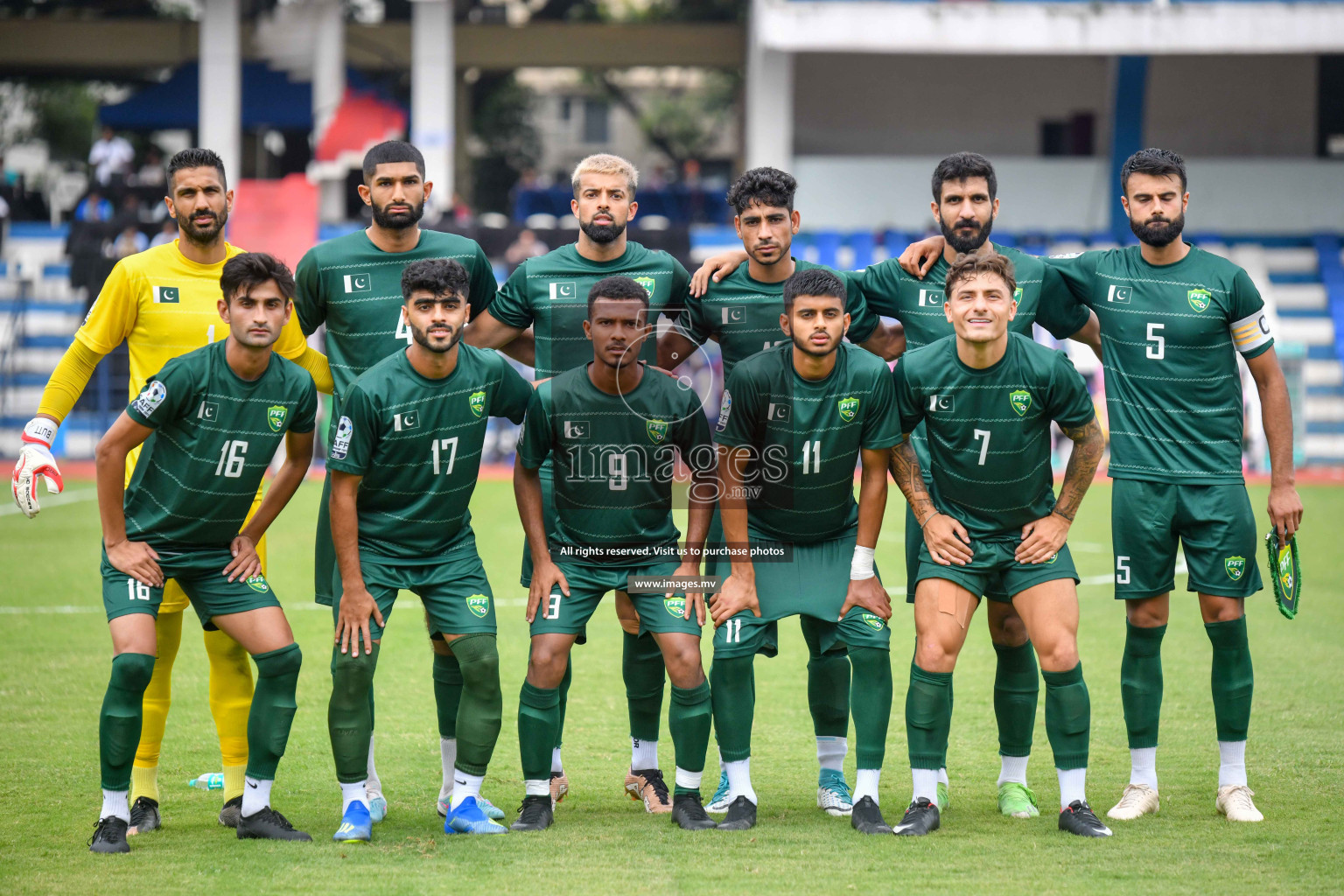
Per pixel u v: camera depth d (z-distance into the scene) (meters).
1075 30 55.09
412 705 17.72
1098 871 11.02
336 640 12.27
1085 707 12.40
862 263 59.66
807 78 63.91
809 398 12.59
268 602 12.34
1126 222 60.28
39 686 18.48
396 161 13.45
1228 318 13.25
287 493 12.81
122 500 12.09
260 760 12.21
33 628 22.70
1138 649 13.29
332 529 12.22
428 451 12.34
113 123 63.50
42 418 12.98
